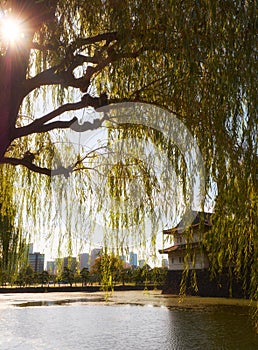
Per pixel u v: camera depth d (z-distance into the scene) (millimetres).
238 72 4035
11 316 21188
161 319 19328
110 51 4219
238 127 4090
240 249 4383
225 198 4172
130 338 14219
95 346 12828
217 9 4082
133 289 50500
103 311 23531
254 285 4188
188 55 3953
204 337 13977
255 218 4230
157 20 4145
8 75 3654
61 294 43406
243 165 4102
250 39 4125
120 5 4238
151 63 4312
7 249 6070
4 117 3611
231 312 21203
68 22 4688
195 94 4113
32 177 6090
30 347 12617
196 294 31344
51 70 3992
